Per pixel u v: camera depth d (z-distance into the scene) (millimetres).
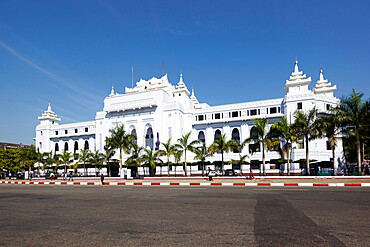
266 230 6004
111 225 6785
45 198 13891
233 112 54969
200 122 56531
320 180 25438
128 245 5047
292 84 49375
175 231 6027
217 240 5266
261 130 34906
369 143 45250
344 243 5012
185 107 61000
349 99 30891
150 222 7047
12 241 5527
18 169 64438
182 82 63312
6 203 12062
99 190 18859
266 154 48781
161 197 12969
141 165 47375
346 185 19062
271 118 50594
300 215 7691
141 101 57531
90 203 11289
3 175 59531
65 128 71000
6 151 65625
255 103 52750
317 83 58812
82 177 50094
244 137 52375
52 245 5180
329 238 5340
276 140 34438
